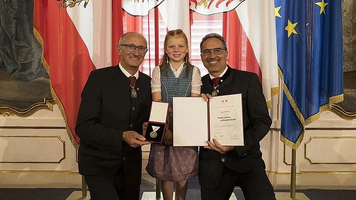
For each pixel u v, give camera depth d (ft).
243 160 6.54
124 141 6.59
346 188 10.10
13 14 9.47
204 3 8.63
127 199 6.84
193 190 9.87
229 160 6.51
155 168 6.93
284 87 8.41
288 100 8.45
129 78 6.73
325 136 9.97
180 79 6.69
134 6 8.65
